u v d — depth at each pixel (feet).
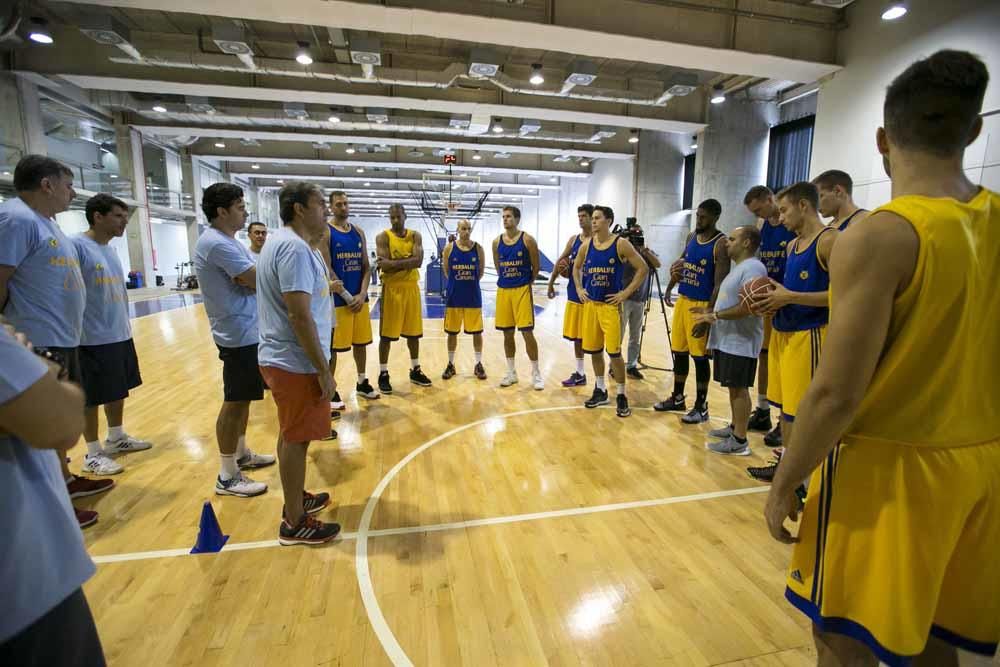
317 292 6.52
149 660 4.82
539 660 4.88
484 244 94.02
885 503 2.75
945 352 2.60
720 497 8.33
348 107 37.63
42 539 2.42
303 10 18.22
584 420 12.22
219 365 17.79
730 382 9.79
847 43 22.67
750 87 32.76
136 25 25.02
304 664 4.80
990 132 17.29
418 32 20.03
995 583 2.80
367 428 11.57
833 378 2.65
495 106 30.83
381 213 90.84
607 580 6.14
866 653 3.08
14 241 7.04
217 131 38.91
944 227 2.51
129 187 39.91
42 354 2.69
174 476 8.97
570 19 19.72
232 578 6.10
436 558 6.56
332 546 6.82
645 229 44.68
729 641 5.14
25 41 26.02
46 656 2.43
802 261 7.70
